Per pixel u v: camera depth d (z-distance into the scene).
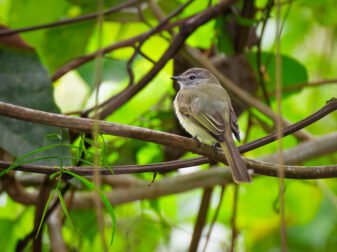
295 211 13.18
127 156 10.96
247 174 6.55
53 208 8.44
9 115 5.92
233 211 10.04
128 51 11.48
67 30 11.21
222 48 10.23
